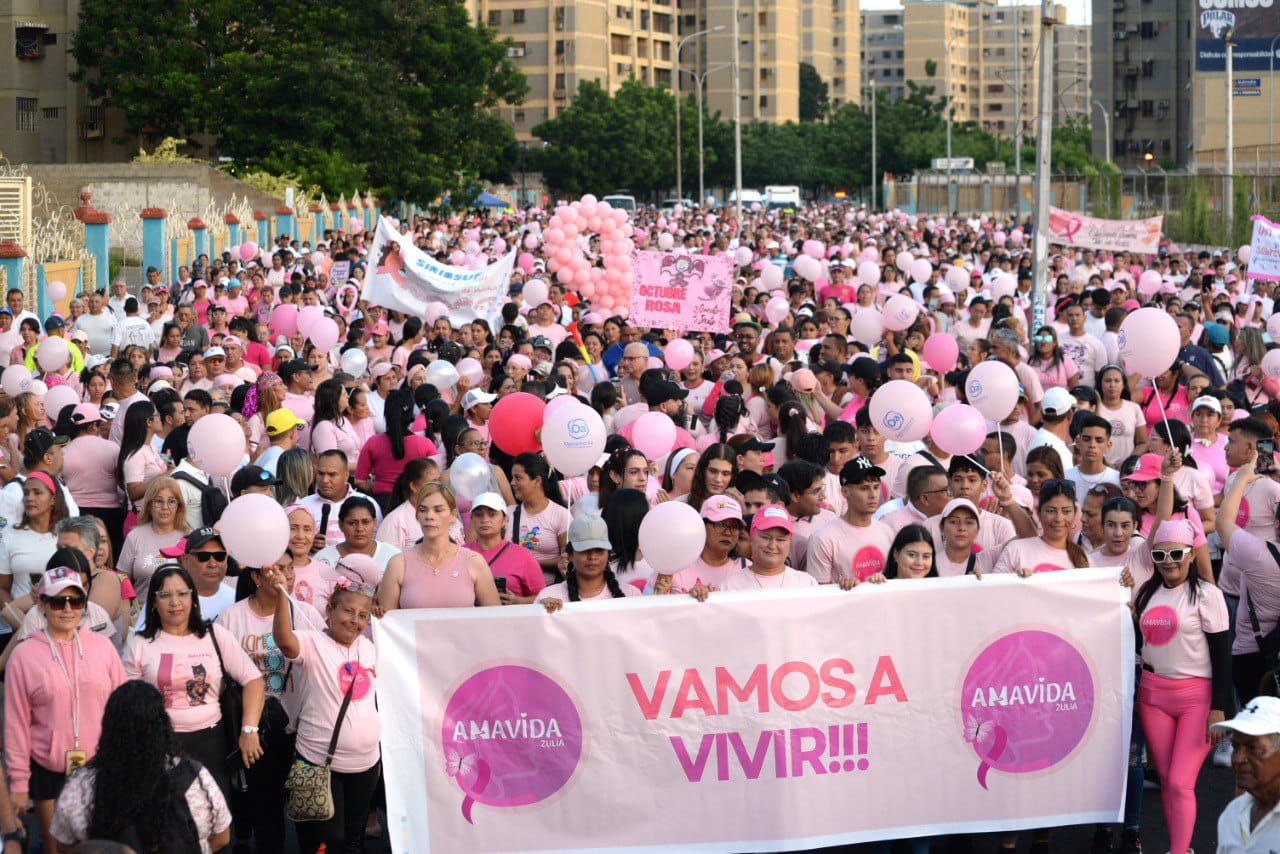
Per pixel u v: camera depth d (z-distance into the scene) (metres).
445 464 11.98
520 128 139.75
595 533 7.76
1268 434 10.09
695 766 7.57
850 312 19.81
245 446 9.42
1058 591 7.85
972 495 9.30
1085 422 10.29
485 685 7.47
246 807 7.94
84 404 11.80
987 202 78.44
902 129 124.31
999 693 7.83
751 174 121.19
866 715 7.70
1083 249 36.06
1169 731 7.86
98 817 5.84
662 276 16.80
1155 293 24.86
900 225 57.31
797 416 11.70
